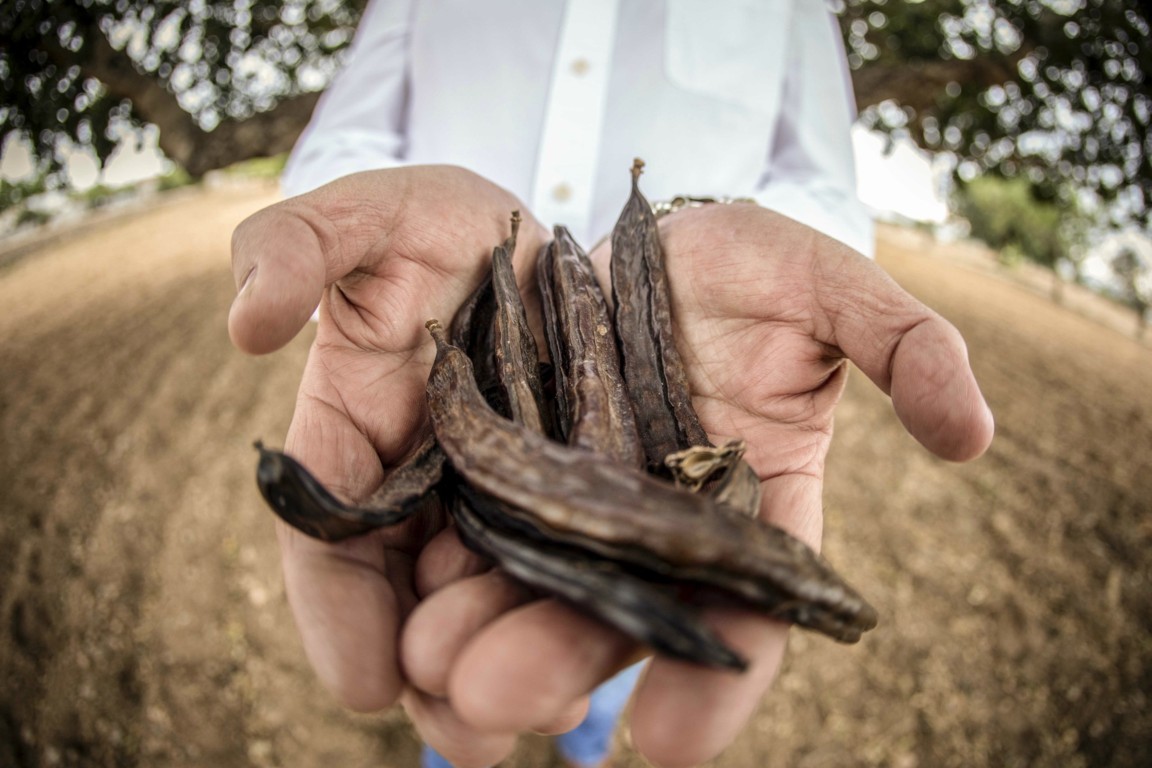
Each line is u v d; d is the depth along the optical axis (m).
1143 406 1.00
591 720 0.59
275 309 0.24
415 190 0.32
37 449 0.90
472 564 0.25
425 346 0.32
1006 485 0.87
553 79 0.47
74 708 0.68
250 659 0.73
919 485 0.87
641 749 0.21
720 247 0.33
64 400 0.98
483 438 0.25
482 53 0.47
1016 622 0.74
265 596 0.77
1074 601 0.76
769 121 0.48
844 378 0.32
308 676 0.72
